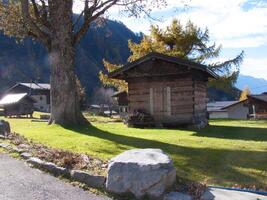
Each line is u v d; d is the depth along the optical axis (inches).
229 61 2074.3
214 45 2074.3
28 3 804.0
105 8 815.7
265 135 766.5
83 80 5826.8
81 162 398.9
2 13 907.4
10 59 5738.2
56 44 800.9
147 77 967.0
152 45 1914.4
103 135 665.0
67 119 799.1
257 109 2511.1
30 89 3693.4
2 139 561.0
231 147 542.0
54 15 800.9
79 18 826.2
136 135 699.4
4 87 5442.9
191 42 1990.7
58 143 560.7
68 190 338.6
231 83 2065.7
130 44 1925.4
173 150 510.9
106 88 5064.0
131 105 981.8
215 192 331.0
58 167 384.2
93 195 328.8
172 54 1875.0
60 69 800.9
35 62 5900.6
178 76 940.0
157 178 317.7
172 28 1983.3
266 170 405.1
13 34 925.2
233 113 2869.1
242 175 387.5
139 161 329.1
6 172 387.9
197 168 412.8
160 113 952.3
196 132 800.9
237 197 319.3
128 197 323.9
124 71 977.5
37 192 332.5
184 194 320.5
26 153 448.8
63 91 799.7
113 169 333.1
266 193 331.3
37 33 803.4
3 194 326.6
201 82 1026.1
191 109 927.7
